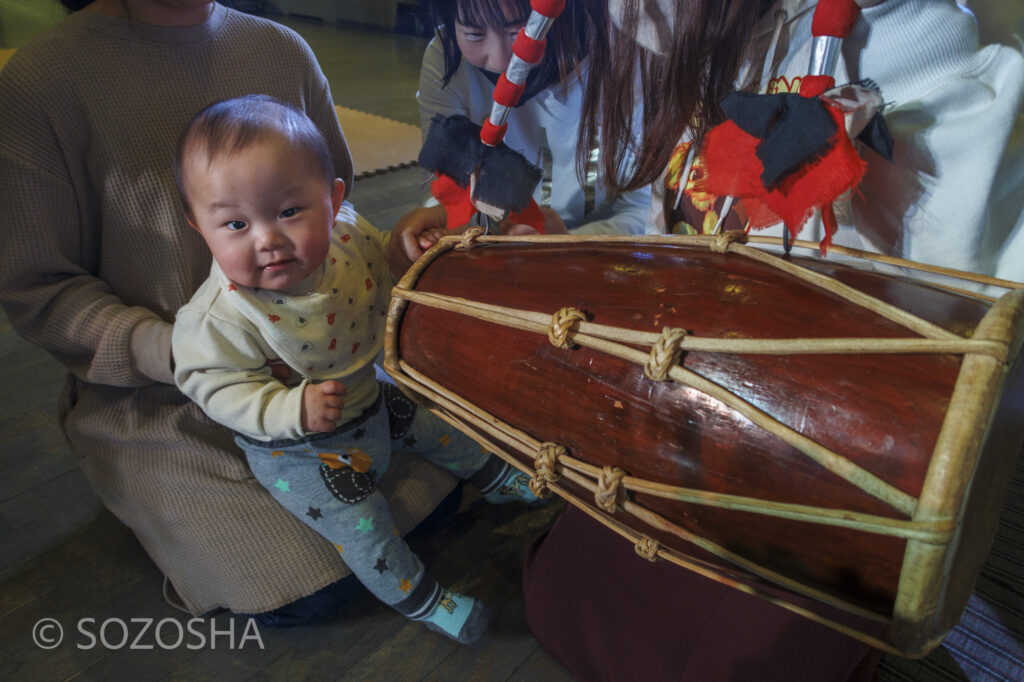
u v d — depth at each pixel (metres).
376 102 4.41
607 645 0.94
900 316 0.56
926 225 0.86
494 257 0.81
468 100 1.33
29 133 0.91
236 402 0.90
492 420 0.74
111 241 1.01
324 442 1.00
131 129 0.97
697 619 0.87
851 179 0.61
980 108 0.77
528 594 1.06
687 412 0.59
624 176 1.07
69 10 0.97
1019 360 0.57
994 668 1.00
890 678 0.98
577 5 0.98
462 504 1.32
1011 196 0.90
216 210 0.81
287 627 1.06
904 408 0.51
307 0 8.60
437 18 1.11
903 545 0.51
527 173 0.88
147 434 1.06
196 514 1.06
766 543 0.59
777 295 0.61
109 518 1.26
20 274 0.95
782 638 0.80
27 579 1.13
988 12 0.84
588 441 0.66
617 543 0.98
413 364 0.83
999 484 0.62
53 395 1.55
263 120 0.82
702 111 0.90
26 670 0.99
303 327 0.93
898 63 0.79
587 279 0.70
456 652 1.03
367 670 1.00
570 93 1.20
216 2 1.05
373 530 1.00
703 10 0.81
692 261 0.69
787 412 0.54
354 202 2.66
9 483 1.31
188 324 0.91
